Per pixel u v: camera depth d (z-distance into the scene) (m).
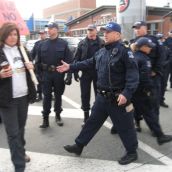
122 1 18.48
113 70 4.53
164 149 5.37
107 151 5.31
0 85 4.20
